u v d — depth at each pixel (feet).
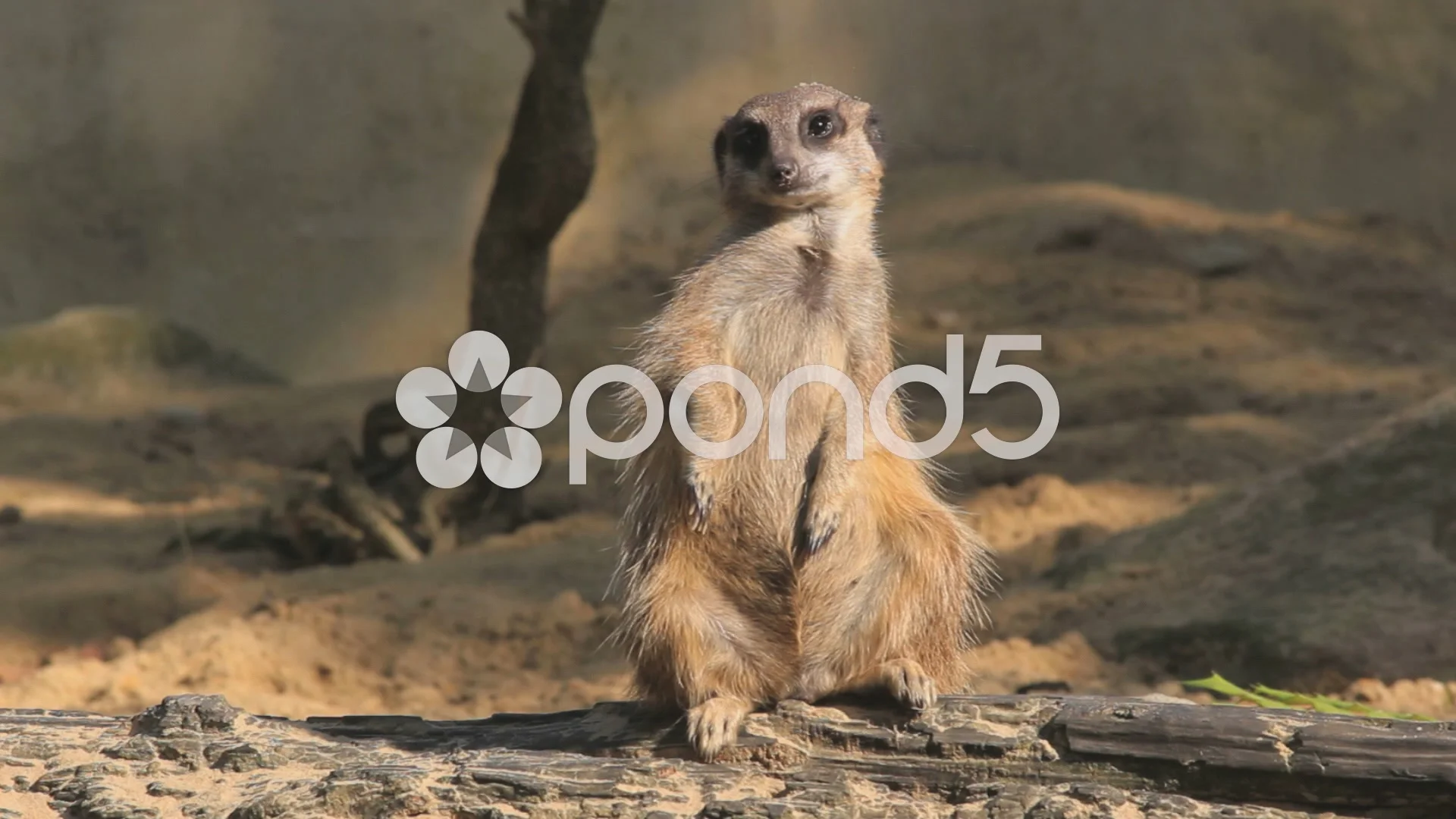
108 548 47.55
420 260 83.30
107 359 74.18
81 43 83.41
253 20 84.79
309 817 18.37
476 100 86.58
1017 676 31.30
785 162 22.06
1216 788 17.87
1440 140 90.12
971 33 91.97
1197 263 75.31
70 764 20.39
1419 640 31.04
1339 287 75.10
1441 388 58.90
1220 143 89.86
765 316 22.11
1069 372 61.93
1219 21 91.50
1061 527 42.75
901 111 91.50
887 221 84.79
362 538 45.47
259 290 81.97
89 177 82.69
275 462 61.41
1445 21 91.66
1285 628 31.68
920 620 20.59
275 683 34.17
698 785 18.80
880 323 22.47
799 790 18.48
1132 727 18.22
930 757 18.78
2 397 70.28
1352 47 90.84
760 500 21.31
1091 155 90.68
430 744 20.57
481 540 47.65
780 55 90.58
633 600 21.27
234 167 83.87
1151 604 34.55
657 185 88.79
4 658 37.47
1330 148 89.71
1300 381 60.18
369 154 85.15
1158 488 46.39
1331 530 34.71
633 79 89.30
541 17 44.83
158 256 82.28
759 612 20.93
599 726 20.67
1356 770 17.29
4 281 79.77
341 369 80.84
